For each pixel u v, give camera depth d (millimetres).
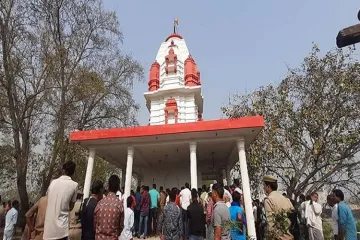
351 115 14812
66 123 15984
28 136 16203
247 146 15539
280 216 4836
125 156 17094
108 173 24797
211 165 19938
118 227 5027
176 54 26969
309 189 15664
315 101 15562
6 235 9938
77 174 17672
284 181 16391
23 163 15820
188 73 25516
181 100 24156
